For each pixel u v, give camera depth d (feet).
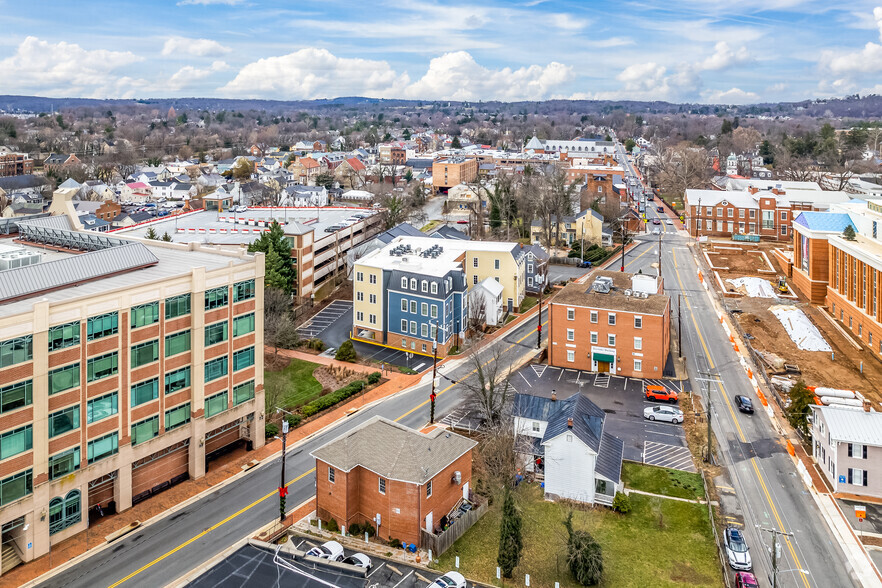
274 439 226.38
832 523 178.60
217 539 171.12
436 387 268.82
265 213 492.13
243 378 213.05
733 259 489.67
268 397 256.32
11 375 152.25
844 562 162.91
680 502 188.75
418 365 295.28
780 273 450.30
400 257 338.95
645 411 241.35
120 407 177.88
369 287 324.39
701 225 577.84
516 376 281.54
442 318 304.09
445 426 232.73
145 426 185.57
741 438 226.79
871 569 160.25
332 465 175.52
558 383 274.36
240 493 193.77
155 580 154.81
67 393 164.66
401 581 155.63
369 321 327.06
